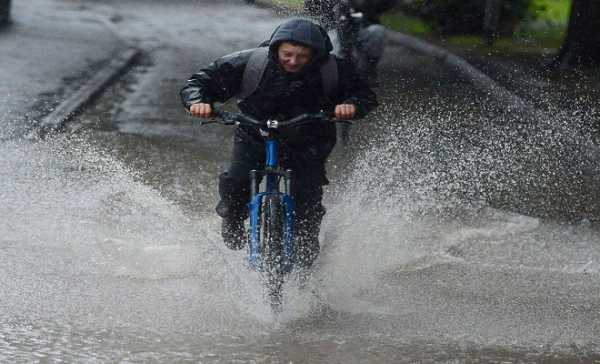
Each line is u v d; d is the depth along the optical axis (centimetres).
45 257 1994
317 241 1812
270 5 8419
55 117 3672
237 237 1853
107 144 3297
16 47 5506
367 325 1689
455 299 1867
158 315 1686
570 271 2088
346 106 1645
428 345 1593
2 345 1509
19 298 1742
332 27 3356
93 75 4766
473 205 2617
